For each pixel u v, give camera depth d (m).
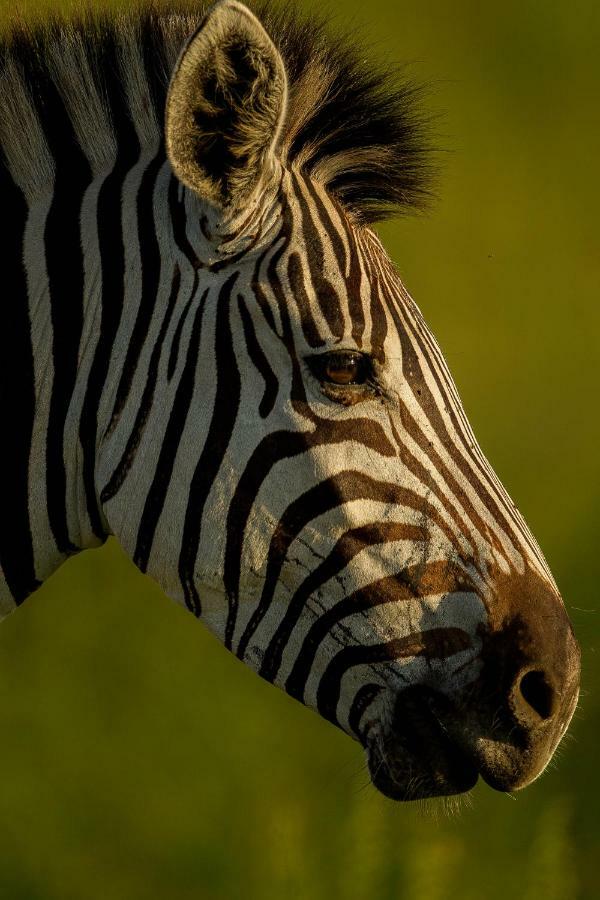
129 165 7.39
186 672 17.48
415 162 7.72
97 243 7.27
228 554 6.97
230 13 6.32
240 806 15.66
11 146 7.45
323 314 6.95
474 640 6.88
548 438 23.11
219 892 14.55
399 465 6.93
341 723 7.06
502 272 25.75
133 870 15.16
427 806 7.51
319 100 7.45
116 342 7.18
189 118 6.51
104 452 7.21
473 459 7.18
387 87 7.65
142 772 16.30
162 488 7.07
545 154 29.34
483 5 32.09
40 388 7.27
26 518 7.38
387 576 6.86
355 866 12.09
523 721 6.81
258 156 6.77
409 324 7.20
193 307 7.05
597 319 25.39
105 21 7.64
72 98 7.48
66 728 16.69
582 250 27.16
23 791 15.91
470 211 26.77
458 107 29.42
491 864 13.20
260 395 6.94
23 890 14.85
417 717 6.88
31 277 7.28
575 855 14.86
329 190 7.54
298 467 6.89
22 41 7.61
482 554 6.95
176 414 7.04
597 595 19.00
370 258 7.30
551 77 31.36
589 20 32.53
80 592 18.33
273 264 7.00
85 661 17.56
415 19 31.00
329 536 6.87
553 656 6.89
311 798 14.99
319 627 6.93
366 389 6.95
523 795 14.91
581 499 21.30
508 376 24.11
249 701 17.16
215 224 6.95
